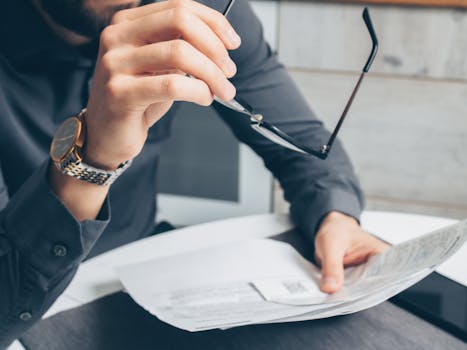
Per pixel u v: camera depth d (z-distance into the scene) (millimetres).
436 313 610
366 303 565
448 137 1677
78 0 701
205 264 700
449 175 1721
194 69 464
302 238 816
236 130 1035
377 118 1702
